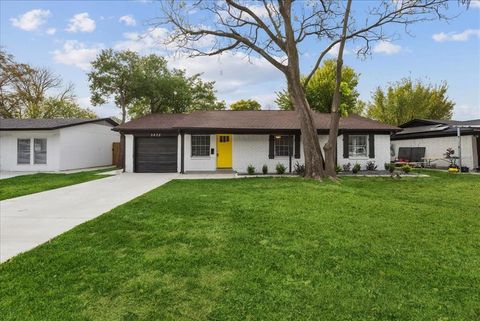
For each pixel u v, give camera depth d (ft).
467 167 53.98
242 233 16.53
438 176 46.55
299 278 11.19
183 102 90.58
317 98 91.09
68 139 62.03
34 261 12.59
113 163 78.54
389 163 55.01
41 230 17.62
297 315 8.81
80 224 18.65
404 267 12.17
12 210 23.17
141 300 9.62
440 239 15.79
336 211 21.99
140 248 14.26
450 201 26.48
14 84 103.65
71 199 27.91
